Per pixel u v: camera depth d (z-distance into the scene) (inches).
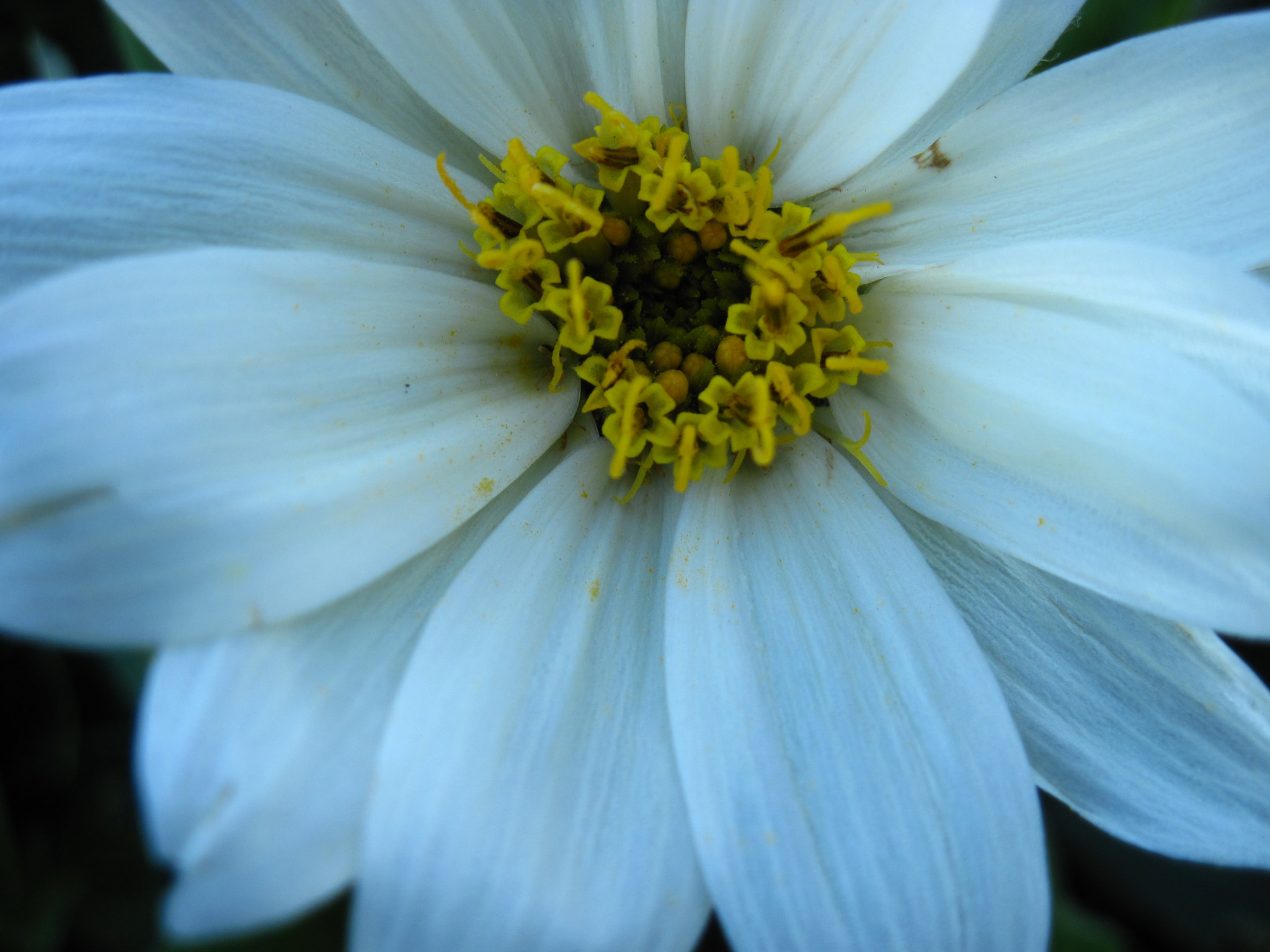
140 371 3.4
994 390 3.7
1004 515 3.7
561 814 3.5
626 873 3.5
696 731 3.6
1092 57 3.8
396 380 3.6
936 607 3.7
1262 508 3.5
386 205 3.8
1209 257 3.7
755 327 3.9
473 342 3.8
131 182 3.6
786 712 3.6
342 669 3.5
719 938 4.3
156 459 3.4
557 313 3.8
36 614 3.3
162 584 3.3
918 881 3.5
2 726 4.5
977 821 3.5
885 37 3.8
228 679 3.4
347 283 3.6
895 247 3.9
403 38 3.7
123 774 4.5
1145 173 3.8
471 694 3.5
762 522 3.8
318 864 3.4
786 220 3.9
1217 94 3.7
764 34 3.9
